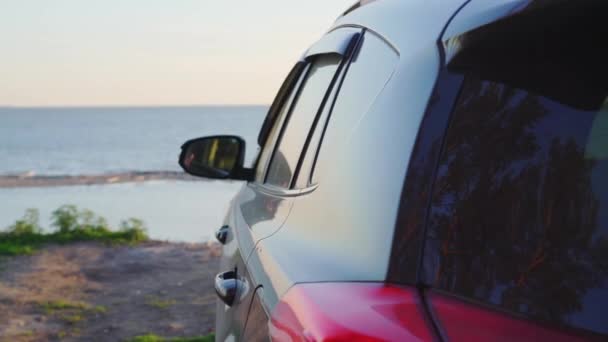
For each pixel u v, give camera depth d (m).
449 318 1.20
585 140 1.24
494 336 1.15
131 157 82.81
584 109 1.26
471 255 1.26
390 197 1.42
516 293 1.20
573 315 1.15
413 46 1.62
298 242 1.80
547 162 1.26
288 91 3.09
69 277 10.95
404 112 1.50
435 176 1.35
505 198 1.28
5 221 24.89
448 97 1.41
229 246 2.99
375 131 1.61
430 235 1.31
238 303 2.41
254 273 2.16
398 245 1.35
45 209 28.41
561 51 1.31
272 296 1.78
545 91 1.31
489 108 1.35
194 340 7.23
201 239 18.02
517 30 1.31
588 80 1.28
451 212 1.31
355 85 1.98
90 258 12.62
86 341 7.48
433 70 1.46
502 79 1.36
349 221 1.55
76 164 70.88
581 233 1.20
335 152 1.85
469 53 1.39
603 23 1.25
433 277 1.28
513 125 1.32
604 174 1.20
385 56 1.81
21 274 11.12
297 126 2.60
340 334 1.24
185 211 26.17
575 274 1.18
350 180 1.63
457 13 1.53
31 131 188.75
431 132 1.40
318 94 2.44
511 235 1.25
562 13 1.25
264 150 3.25
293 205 2.08
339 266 1.48
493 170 1.30
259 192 2.88
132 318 8.44
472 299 1.23
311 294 1.46
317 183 1.91
